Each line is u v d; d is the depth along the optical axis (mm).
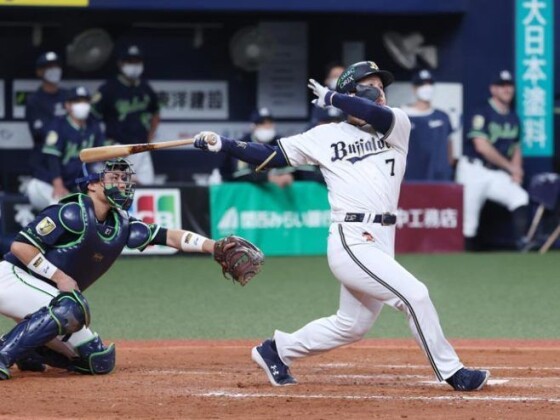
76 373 27156
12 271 26781
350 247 24000
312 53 61031
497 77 57594
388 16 60188
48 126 51938
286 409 22562
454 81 59844
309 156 24438
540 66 59625
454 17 59719
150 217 53500
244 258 25688
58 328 25891
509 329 36906
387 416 21797
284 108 61219
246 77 60938
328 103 23984
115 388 25047
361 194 24000
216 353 31156
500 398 23688
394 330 36562
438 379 24531
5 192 58812
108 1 54094
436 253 57312
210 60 60656
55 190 51625
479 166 58031
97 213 26453
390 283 23781
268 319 38719
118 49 59906
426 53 59844
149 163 56500
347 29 60594
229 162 55719
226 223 54250
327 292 44844
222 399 23656
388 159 24234
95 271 26859
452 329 36875
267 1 55125
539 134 59844
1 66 58750
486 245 59312
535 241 58875
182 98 60531
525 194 58344
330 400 23469
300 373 27531
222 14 60250
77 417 21781
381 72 24953
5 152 58938
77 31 59281
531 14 59562
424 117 57594
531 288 46094
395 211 24484
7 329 36500
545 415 21875
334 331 24859
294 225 55375
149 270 51438
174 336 35312
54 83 53719
